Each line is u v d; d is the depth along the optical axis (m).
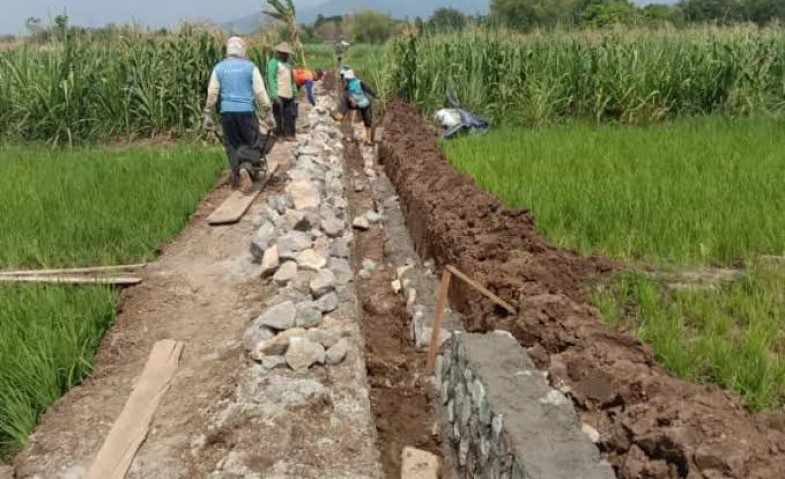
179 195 7.73
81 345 4.52
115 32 13.54
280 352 4.38
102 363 4.57
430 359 4.64
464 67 14.48
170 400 4.14
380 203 9.14
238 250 6.62
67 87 12.52
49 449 3.68
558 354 3.51
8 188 7.63
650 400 2.96
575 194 6.36
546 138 10.06
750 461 2.47
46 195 7.34
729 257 4.97
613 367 3.24
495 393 3.21
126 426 3.81
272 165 10.49
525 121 13.68
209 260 6.37
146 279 5.80
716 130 10.14
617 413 3.03
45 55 13.12
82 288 5.25
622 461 2.75
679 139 9.20
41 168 8.87
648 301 4.23
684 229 5.25
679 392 3.02
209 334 4.98
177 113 13.30
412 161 8.84
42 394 4.00
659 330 3.89
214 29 13.70
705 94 13.66
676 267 4.86
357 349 4.65
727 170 6.88
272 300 5.28
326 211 7.29
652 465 2.59
